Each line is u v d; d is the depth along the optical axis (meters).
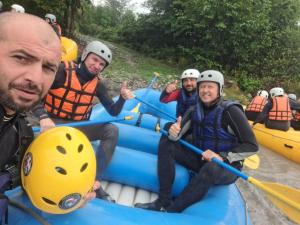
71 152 1.36
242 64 11.77
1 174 1.24
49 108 2.64
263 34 11.48
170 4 13.26
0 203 1.23
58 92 2.59
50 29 0.95
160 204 2.51
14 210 1.47
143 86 8.38
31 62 0.91
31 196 1.37
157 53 13.51
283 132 5.62
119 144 3.17
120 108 2.79
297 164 5.18
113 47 13.52
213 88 2.51
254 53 11.68
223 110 2.50
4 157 1.21
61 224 1.48
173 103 5.37
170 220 1.86
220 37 11.47
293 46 12.08
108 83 7.77
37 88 0.92
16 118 1.10
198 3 11.20
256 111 6.42
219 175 2.37
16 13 0.92
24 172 1.35
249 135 2.41
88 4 11.77
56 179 1.32
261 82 11.42
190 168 2.79
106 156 2.46
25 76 0.90
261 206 3.52
